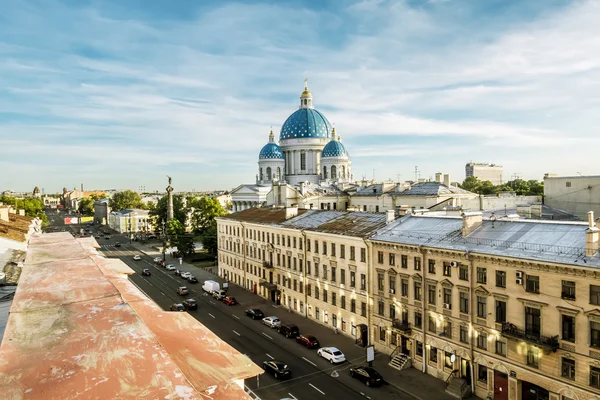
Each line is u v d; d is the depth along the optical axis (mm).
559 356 29969
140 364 5121
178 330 7641
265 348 47094
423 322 40125
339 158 141625
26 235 41469
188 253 113312
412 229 44781
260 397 35969
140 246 131750
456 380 36312
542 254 31359
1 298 18188
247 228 74375
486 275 34781
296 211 68312
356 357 44156
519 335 31844
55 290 8727
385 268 44469
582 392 28703
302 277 58719
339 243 51031
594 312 28000
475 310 35688
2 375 4672
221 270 85688
